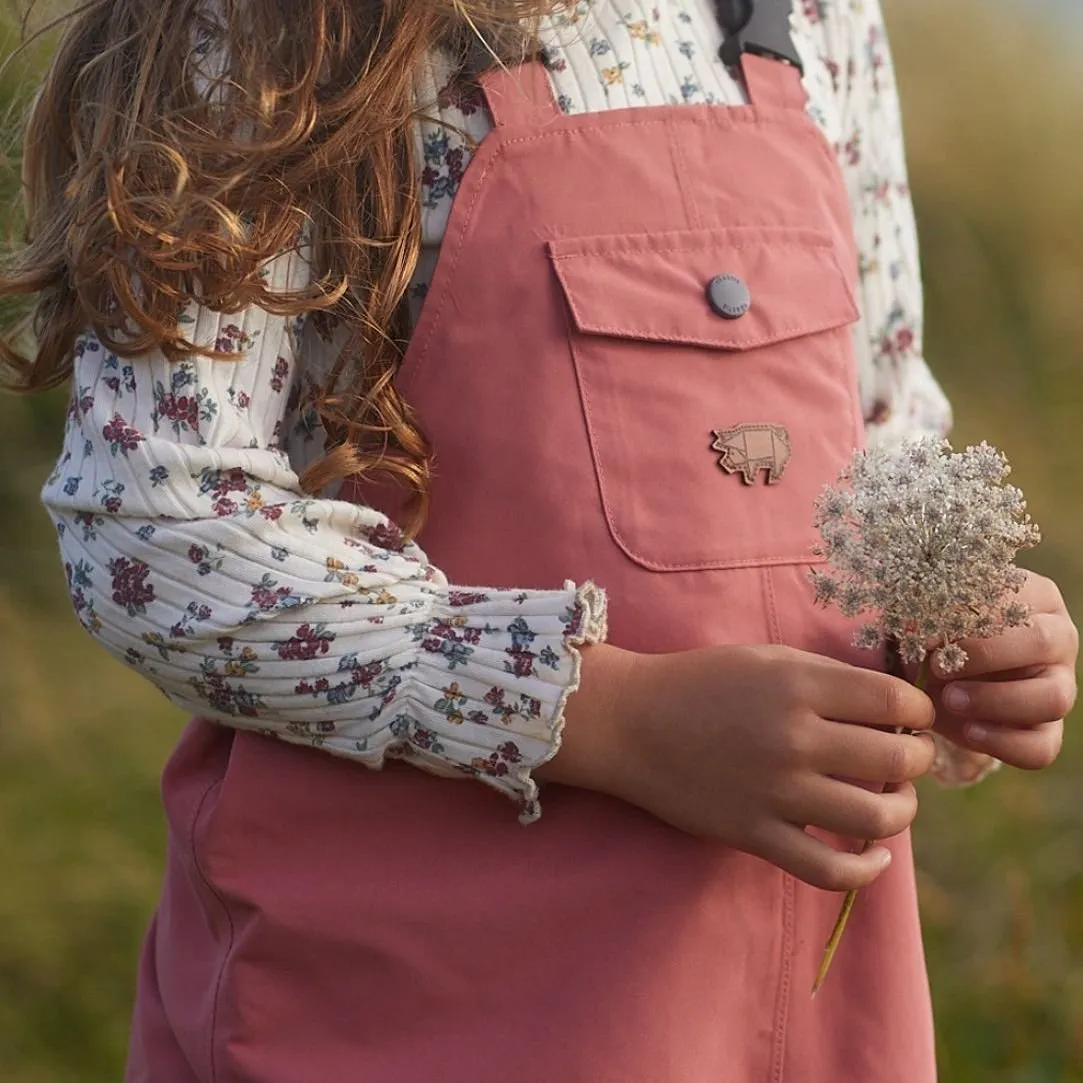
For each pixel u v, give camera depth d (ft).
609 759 3.35
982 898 7.67
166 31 3.55
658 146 3.78
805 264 3.89
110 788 8.27
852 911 3.81
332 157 3.46
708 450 3.66
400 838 3.55
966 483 3.29
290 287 3.53
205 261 3.34
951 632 3.37
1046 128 12.24
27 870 7.79
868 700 3.31
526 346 3.60
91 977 7.41
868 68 4.71
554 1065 3.39
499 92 3.67
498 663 3.33
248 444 3.42
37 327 3.99
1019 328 11.28
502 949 3.46
